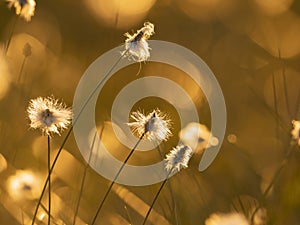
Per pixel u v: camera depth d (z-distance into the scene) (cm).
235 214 744
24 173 921
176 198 987
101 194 1019
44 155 1161
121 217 935
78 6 2034
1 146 1114
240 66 1797
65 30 1964
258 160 1199
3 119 1236
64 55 1839
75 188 1020
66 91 1490
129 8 2066
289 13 2125
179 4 2127
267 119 1458
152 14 2078
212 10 2131
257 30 2069
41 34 1889
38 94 1420
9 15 1836
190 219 920
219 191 1045
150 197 1036
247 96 1573
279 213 911
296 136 909
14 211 897
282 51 1897
